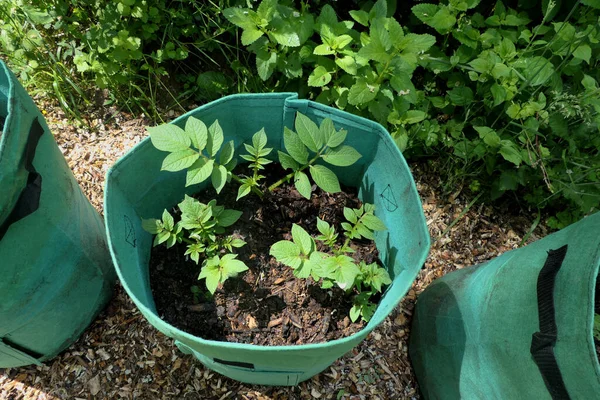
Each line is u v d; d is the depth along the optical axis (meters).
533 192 1.93
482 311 1.21
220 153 1.31
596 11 1.85
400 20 2.12
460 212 1.97
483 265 1.37
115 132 2.02
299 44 1.57
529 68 1.75
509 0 2.06
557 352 0.90
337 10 2.07
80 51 1.93
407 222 1.24
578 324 0.86
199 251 1.33
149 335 1.64
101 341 1.63
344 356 1.65
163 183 1.39
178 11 1.87
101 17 1.83
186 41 2.09
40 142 1.12
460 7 1.73
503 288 1.14
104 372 1.58
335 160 1.26
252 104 1.34
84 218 1.40
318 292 1.44
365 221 1.30
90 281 1.46
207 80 1.99
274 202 1.55
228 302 1.42
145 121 2.05
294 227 1.23
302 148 1.28
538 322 0.98
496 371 1.15
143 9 1.78
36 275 1.19
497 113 1.93
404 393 1.62
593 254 0.87
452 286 1.46
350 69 1.57
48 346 1.48
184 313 1.40
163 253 1.46
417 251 1.17
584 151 1.93
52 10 1.87
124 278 1.04
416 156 2.03
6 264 1.07
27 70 1.93
